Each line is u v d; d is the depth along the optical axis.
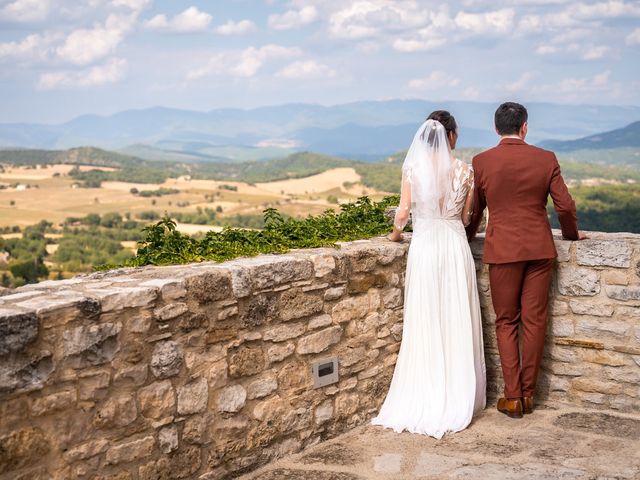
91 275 3.89
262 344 4.11
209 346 3.79
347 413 4.73
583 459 4.11
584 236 5.06
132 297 3.37
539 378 5.29
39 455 3.03
